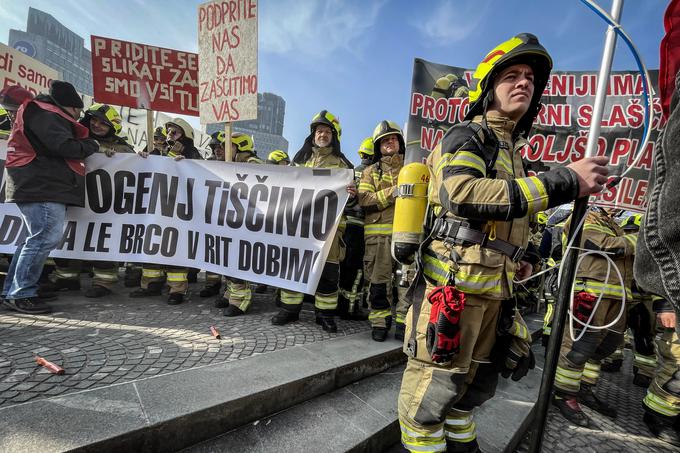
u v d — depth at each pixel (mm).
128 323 2822
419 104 3355
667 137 875
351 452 1694
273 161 5945
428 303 1476
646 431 2725
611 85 2951
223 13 3393
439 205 1548
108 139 4383
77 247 3414
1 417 1401
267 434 1728
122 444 1367
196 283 4875
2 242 3404
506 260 1412
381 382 2430
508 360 1572
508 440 2115
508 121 1527
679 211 814
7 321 2682
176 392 1715
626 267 2896
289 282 3086
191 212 3418
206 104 3518
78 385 1763
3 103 3428
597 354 3027
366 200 3082
